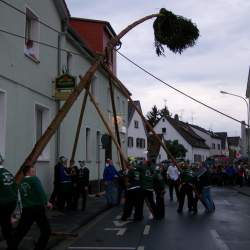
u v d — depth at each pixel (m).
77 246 10.59
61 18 20.08
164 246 10.49
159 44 15.91
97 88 27.00
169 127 84.44
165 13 15.77
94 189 26.44
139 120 64.69
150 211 16.81
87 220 14.77
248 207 20.38
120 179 19.66
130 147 62.03
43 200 9.27
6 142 14.12
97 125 27.30
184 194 17.75
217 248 10.24
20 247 9.77
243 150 67.44
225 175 43.19
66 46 21.23
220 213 17.58
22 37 14.25
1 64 13.83
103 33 29.86
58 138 19.31
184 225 14.05
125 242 11.05
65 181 16.77
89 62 25.66
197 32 15.98
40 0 17.34
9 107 14.39
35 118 17.30
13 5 14.74
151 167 15.91
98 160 25.62
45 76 17.94
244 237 11.78
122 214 16.70
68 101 12.70
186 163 18.08
